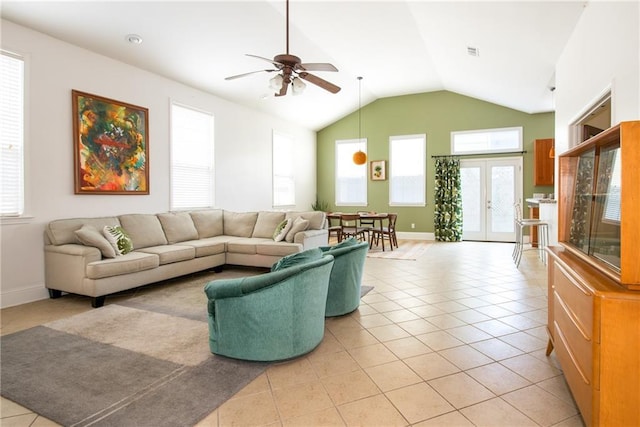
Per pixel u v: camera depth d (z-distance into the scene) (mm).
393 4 4746
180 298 3877
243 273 5086
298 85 3645
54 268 3801
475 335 2814
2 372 2246
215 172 6402
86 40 4184
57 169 4035
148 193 5145
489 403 1887
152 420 1757
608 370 1393
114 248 3971
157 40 4543
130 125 4852
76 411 1835
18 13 3570
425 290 4184
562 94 4766
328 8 4762
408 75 7602
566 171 2230
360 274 3441
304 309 2408
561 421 1727
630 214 1386
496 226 8422
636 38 2562
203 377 2176
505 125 8211
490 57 5598
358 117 9531
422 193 8977
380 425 1714
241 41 5016
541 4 3750
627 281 1396
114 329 2971
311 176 9750
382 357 2443
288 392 2010
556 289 2092
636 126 1373
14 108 3688
